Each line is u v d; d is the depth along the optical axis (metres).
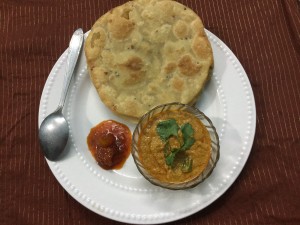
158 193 0.26
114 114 0.28
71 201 0.28
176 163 0.26
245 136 0.27
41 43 0.31
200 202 0.26
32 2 0.32
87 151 0.28
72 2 0.32
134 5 0.28
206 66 0.27
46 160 0.28
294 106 0.29
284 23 0.31
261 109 0.29
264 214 0.27
